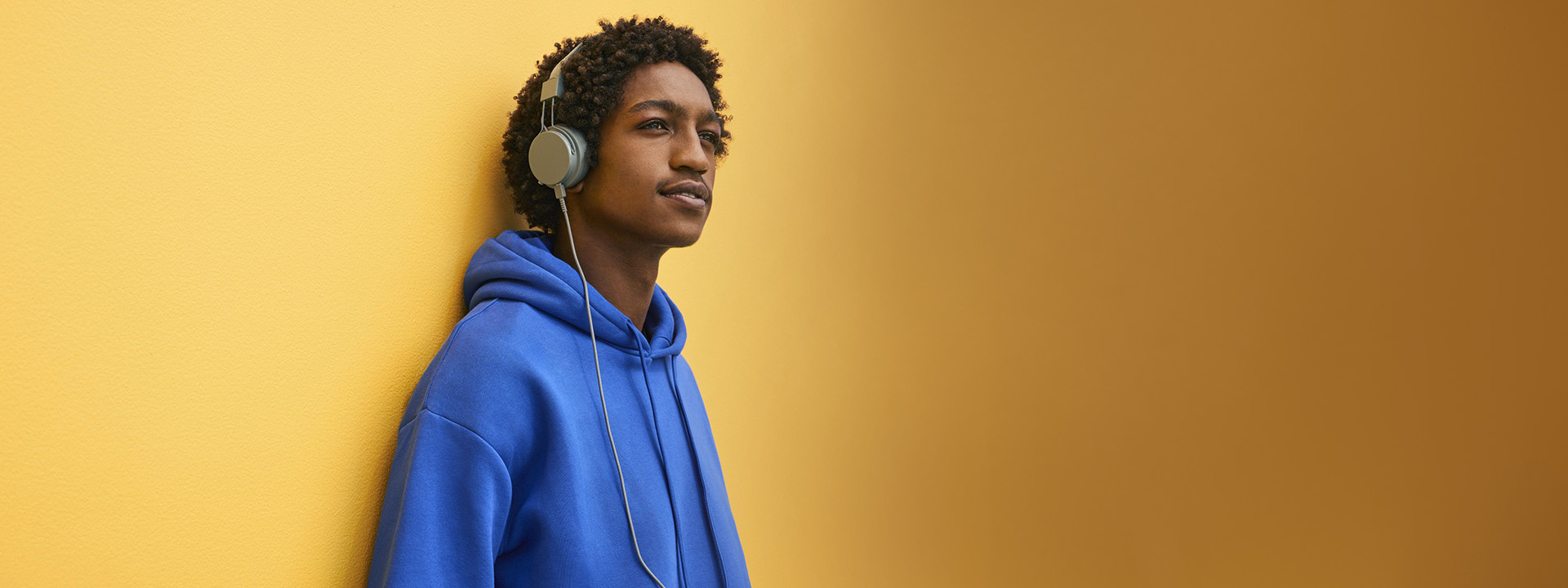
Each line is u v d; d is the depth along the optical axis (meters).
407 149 0.79
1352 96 2.08
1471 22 2.08
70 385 0.52
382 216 0.76
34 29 0.50
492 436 0.72
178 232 0.58
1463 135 2.06
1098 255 2.07
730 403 1.46
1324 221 2.06
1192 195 2.08
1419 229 2.05
